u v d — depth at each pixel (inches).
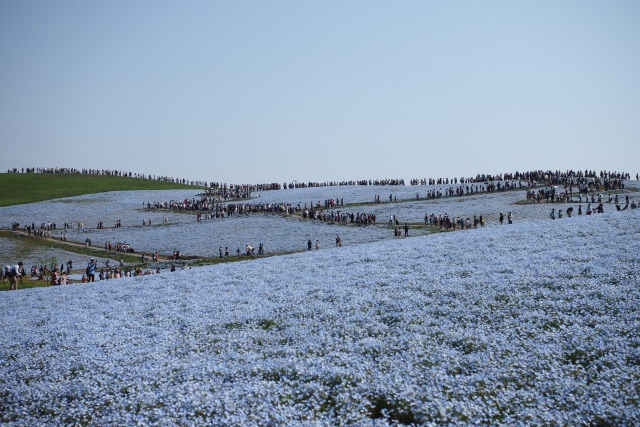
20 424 530.6
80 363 700.0
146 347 751.1
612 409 454.0
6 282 1847.9
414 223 2714.1
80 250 2753.4
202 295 1103.6
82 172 5969.5
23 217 3752.5
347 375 565.9
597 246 1119.0
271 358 655.8
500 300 804.6
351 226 2770.7
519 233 1485.0
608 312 699.4
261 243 2426.2
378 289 955.3
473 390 512.1
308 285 1074.7
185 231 3080.7
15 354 778.8
